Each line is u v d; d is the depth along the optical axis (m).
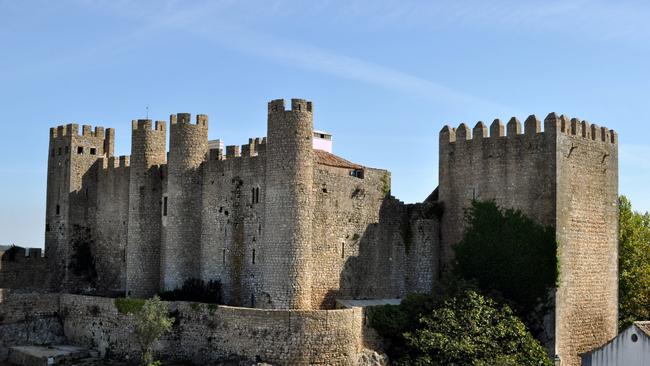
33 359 62.34
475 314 56.19
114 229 77.69
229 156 66.75
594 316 63.31
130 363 61.34
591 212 63.66
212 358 58.41
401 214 70.25
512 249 61.03
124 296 71.44
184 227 67.06
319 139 83.62
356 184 67.50
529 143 61.28
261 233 63.66
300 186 59.53
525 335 55.88
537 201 60.38
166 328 58.94
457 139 66.38
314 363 55.09
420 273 67.81
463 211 65.38
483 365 52.69
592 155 64.25
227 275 65.56
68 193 79.69
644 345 49.75
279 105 60.22
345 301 64.06
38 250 80.00
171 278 66.69
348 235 66.31
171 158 67.69
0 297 67.44
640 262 78.94
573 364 60.56
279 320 55.75
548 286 59.25
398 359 58.56
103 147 82.50
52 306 69.81
